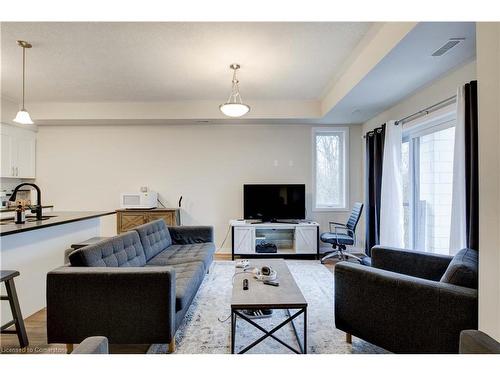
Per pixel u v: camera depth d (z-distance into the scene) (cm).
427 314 154
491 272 136
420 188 344
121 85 376
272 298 181
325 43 267
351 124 500
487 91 138
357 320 186
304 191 479
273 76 348
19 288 236
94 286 176
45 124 486
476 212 211
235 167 504
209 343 202
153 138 501
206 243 374
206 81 363
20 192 487
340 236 425
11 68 321
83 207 498
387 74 274
